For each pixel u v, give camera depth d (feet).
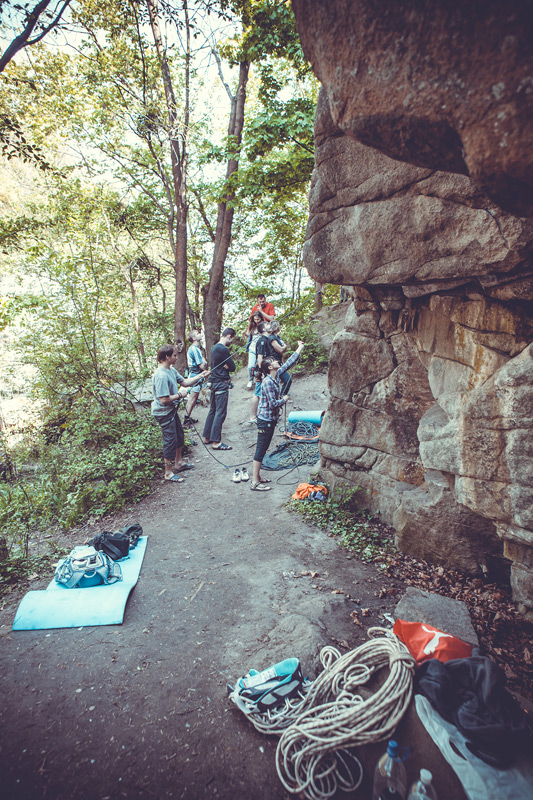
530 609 10.69
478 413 10.78
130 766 7.60
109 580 12.97
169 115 38.58
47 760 7.74
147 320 55.98
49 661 10.07
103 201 41.39
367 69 4.96
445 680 6.67
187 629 11.03
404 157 5.72
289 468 22.43
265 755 7.66
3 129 21.16
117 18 27.20
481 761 5.62
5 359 34.78
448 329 11.99
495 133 4.27
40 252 30.37
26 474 24.99
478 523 12.23
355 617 10.89
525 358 9.86
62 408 31.07
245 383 38.50
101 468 21.17
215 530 16.62
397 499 15.24
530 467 9.94
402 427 14.97
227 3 25.54
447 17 4.06
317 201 11.69
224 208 44.73
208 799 7.02
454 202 9.37
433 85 4.51
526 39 3.74
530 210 5.20
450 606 10.68
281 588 12.52
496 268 9.30
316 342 37.65
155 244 65.16
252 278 60.34
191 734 8.14
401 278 10.96
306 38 5.61
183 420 31.78
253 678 8.64
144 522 17.80
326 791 6.86
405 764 6.25
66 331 29.86
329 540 15.11
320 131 10.85
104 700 8.96
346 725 6.93
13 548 15.92
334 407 16.90
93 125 41.93
